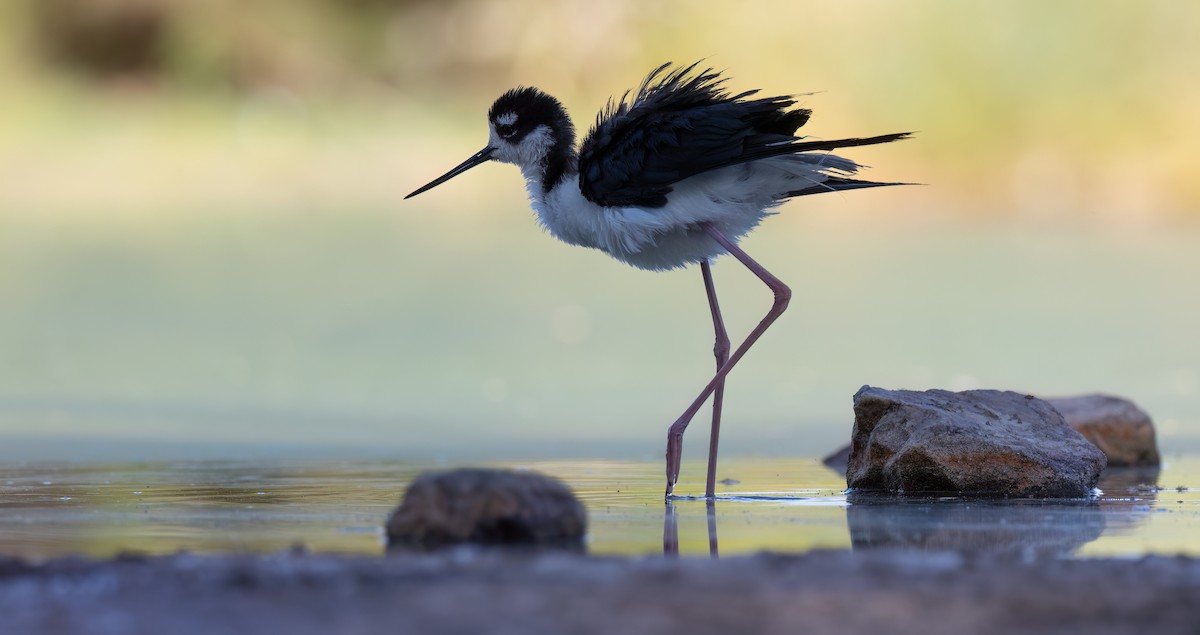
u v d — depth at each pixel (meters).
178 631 4.18
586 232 8.52
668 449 7.86
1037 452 7.85
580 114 28.92
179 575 4.88
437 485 6.01
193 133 28.48
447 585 4.71
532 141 8.75
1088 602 4.50
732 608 4.41
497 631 4.16
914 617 4.34
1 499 7.71
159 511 7.14
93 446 11.44
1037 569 4.98
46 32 32.91
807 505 7.42
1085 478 7.84
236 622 4.26
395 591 4.62
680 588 4.65
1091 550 5.66
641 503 7.53
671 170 7.91
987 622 4.29
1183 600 4.54
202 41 31.67
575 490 8.22
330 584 4.74
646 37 29.05
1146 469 9.65
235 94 31.12
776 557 5.18
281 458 10.59
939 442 7.82
